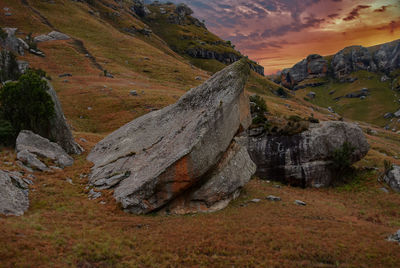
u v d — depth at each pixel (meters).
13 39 121.75
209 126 26.25
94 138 54.78
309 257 16.62
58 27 175.38
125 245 16.73
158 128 34.03
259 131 47.81
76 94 91.31
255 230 20.05
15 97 33.56
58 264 13.26
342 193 40.62
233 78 30.23
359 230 21.55
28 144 30.34
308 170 42.91
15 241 14.09
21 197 20.20
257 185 38.84
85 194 25.33
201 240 18.09
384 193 37.97
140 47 185.62
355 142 45.50
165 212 23.89
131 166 28.47
